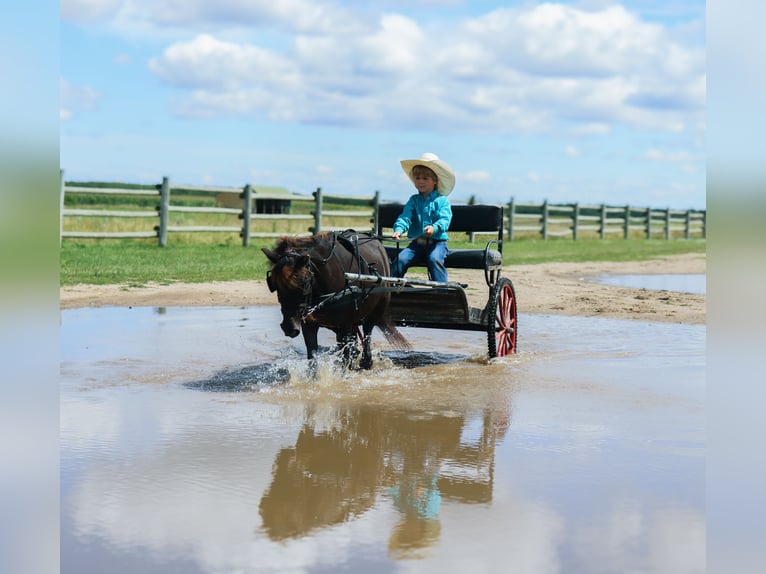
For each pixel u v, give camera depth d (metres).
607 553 4.08
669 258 28.14
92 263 17.66
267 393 7.46
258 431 6.23
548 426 6.45
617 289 17.09
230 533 4.30
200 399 7.20
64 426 6.25
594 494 4.91
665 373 8.53
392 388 7.78
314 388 7.70
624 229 41.97
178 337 10.38
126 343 9.88
